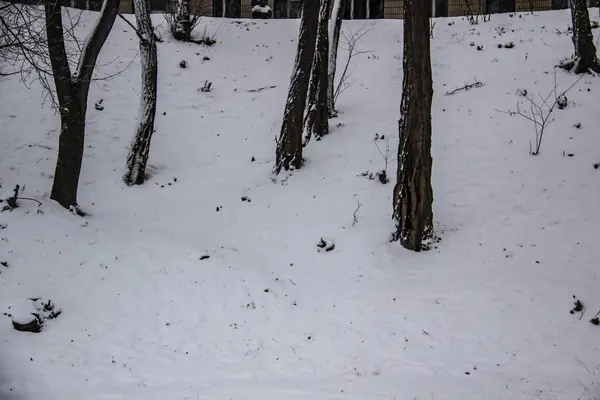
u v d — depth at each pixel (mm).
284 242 11977
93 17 20719
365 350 8797
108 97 17406
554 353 8570
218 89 18453
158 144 15977
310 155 15023
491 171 13695
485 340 8961
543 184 13047
